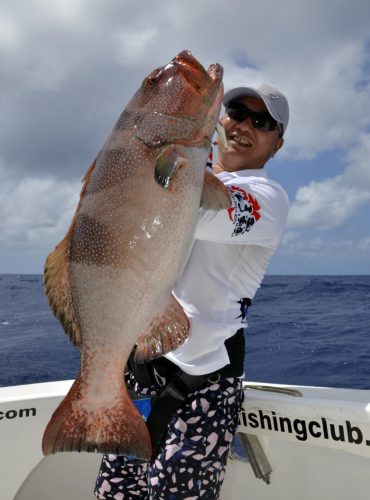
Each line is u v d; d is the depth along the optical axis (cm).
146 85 147
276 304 2281
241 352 187
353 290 3494
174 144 140
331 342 1055
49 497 254
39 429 243
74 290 146
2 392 251
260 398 206
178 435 172
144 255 142
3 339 1327
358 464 220
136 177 142
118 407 146
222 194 150
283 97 208
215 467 175
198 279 183
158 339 148
